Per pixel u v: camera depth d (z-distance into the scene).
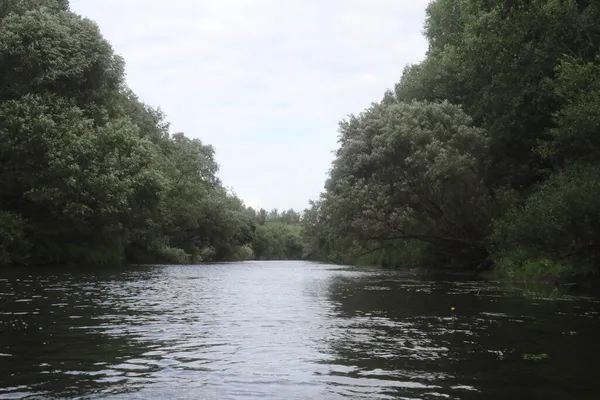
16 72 29.70
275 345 7.41
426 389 5.11
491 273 26.62
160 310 11.53
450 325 9.38
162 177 35.12
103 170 30.56
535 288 18.38
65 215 30.22
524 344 7.54
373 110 30.47
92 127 32.38
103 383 5.25
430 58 36.47
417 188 26.67
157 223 52.78
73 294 14.48
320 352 6.92
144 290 16.86
